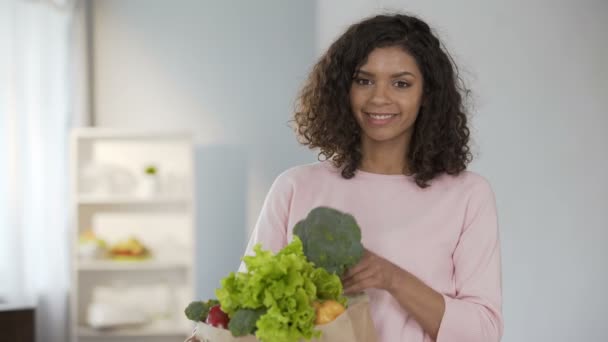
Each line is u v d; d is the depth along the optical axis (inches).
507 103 153.6
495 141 153.6
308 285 50.3
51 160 193.2
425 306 57.2
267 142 229.1
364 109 62.5
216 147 228.5
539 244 154.6
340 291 52.2
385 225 63.7
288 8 229.1
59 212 195.5
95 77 226.2
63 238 198.4
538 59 153.6
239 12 229.0
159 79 227.6
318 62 68.1
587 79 153.6
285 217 66.9
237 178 228.8
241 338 49.8
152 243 210.4
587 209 154.3
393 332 61.4
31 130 187.9
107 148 208.1
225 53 228.8
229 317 51.4
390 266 56.1
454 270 63.7
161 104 227.6
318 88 66.9
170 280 209.3
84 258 197.6
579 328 154.2
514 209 154.3
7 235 179.3
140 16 227.1
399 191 64.6
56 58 197.8
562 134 153.8
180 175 209.2
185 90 228.1
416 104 62.1
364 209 64.6
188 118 228.2
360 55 62.1
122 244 202.7
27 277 185.9
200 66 228.2
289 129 228.8
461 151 65.5
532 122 153.7
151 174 203.9
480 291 61.6
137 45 226.8
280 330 48.2
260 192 228.8
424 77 63.3
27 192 185.0
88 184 203.0
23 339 158.7
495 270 62.7
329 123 65.9
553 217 154.3
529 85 153.6
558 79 153.9
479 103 152.6
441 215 63.6
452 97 64.6
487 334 59.3
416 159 64.9
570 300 154.4
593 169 154.2
